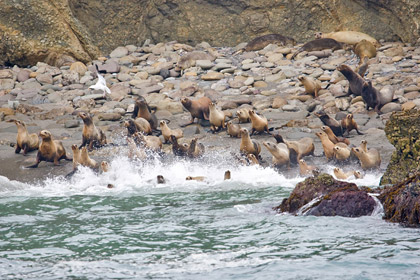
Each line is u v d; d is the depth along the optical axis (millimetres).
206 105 67312
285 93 78000
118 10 105375
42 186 46562
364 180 42969
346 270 23562
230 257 25938
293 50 95625
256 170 48125
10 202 39188
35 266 25531
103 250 27734
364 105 69625
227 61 91875
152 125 66062
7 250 28062
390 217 29953
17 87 84688
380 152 53812
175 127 67250
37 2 95438
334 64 87312
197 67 89250
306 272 23547
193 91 79188
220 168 50312
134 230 31172
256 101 74438
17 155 58562
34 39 94812
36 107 74938
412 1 96625
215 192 40875
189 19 105688
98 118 71375
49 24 95625
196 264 25188
